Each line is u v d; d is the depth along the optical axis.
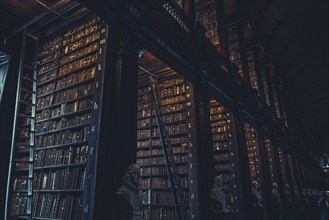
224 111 9.50
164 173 7.59
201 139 6.82
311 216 18.25
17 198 5.64
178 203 6.73
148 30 5.17
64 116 5.64
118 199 3.55
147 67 8.60
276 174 14.05
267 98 17.22
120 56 4.38
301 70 27.36
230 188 8.63
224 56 9.29
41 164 5.52
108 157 3.90
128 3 4.60
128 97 4.25
